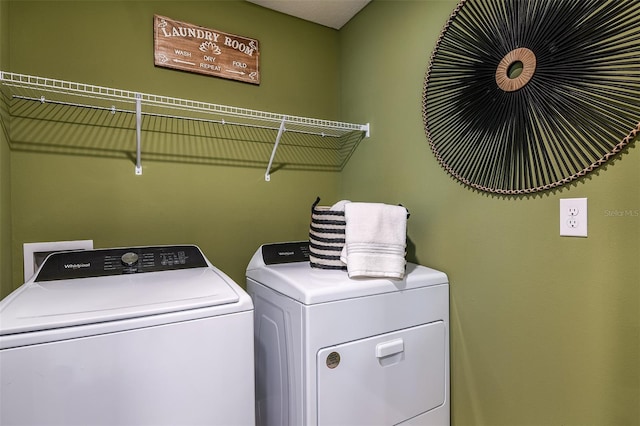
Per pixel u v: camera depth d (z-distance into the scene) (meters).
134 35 1.53
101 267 1.23
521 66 1.14
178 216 1.63
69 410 0.77
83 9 1.43
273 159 1.89
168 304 0.90
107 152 1.48
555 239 1.05
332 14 1.94
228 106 1.68
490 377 1.25
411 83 1.57
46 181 1.37
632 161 0.88
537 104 1.08
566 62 1.01
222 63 1.73
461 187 1.34
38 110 1.35
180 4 1.63
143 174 1.55
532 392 1.12
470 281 1.31
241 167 1.80
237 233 1.79
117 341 0.82
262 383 1.37
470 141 1.30
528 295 1.12
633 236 0.88
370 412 1.16
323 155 2.06
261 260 1.48
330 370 1.08
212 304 0.94
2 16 1.20
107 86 1.47
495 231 1.22
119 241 1.50
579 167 0.99
